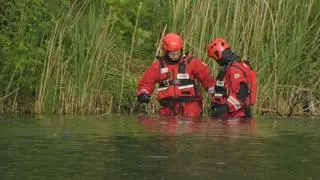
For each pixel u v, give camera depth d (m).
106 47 21.20
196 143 11.78
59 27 21.06
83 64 20.38
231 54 17.92
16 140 12.16
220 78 17.89
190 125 15.38
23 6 21.06
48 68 20.14
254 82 17.95
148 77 18.84
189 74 18.67
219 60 18.03
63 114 19.56
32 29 21.02
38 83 20.44
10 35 21.03
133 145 11.46
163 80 18.62
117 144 11.59
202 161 9.74
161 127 14.80
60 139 12.30
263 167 9.28
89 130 14.05
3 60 20.44
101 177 8.58
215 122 16.28
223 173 8.80
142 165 9.39
